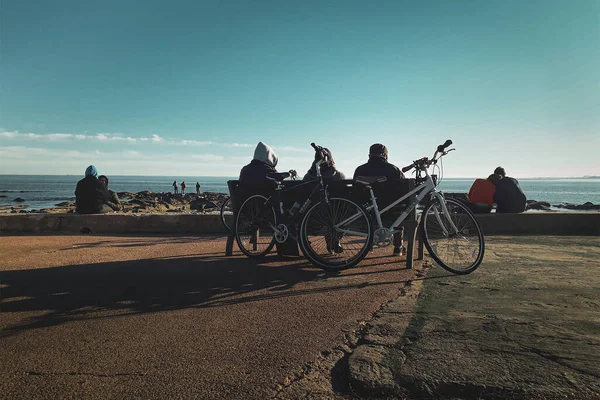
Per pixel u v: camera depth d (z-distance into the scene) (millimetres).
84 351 2229
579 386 1712
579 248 5371
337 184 4383
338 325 2551
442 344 2174
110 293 3348
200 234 7484
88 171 7969
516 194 7254
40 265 4488
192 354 2170
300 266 4422
